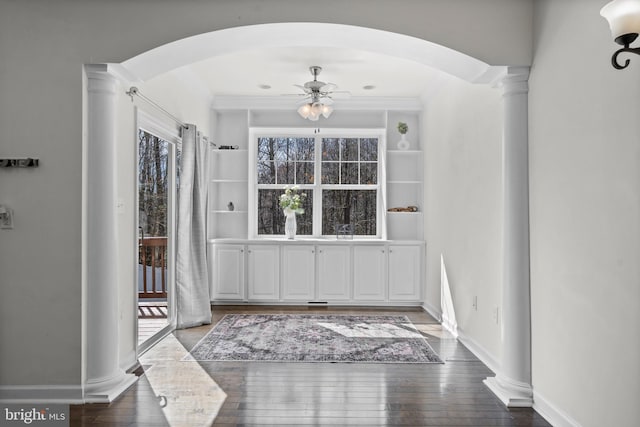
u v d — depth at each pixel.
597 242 2.29
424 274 6.14
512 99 3.07
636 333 2.01
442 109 5.26
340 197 6.72
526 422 2.71
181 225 4.95
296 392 3.16
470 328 4.21
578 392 2.45
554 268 2.70
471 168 4.19
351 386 3.27
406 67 4.99
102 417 2.75
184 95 5.16
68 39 3.02
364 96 6.25
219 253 6.21
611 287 2.18
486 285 3.80
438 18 3.05
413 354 4.04
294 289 6.20
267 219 6.72
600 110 2.27
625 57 2.09
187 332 4.79
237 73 5.23
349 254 6.21
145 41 3.03
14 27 3.01
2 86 3.00
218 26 3.04
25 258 2.99
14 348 2.97
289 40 3.30
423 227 6.27
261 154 6.71
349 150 6.73
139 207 4.20
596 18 2.31
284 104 6.34
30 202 2.99
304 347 4.24
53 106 3.00
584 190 2.40
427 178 6.04
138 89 3.87
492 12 3.04
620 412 2.12
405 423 2.68
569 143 2.54
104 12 3.03
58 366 2.97
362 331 4.84
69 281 2.98
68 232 2.99
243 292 6.21
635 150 2.02
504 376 3.11
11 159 2.99
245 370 3.61
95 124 3.06
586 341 2.38
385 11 3.06
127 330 3.67
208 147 5.94
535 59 2.96
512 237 3.04
